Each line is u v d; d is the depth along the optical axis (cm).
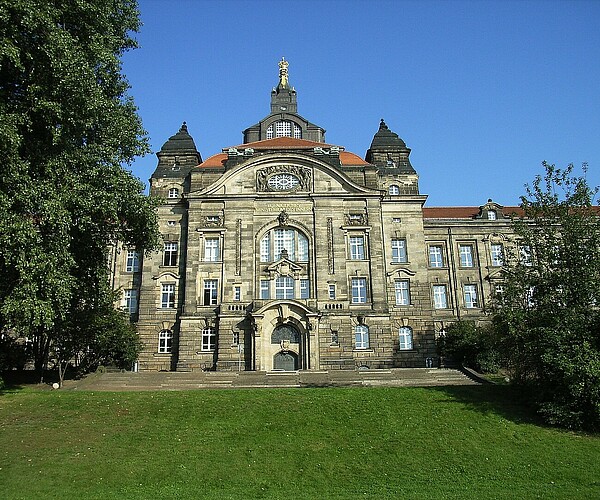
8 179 3300
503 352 4088
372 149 7488
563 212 3972
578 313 3716
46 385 4762
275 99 8938
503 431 3466
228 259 6544
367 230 6656
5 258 3238
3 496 2625
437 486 2811
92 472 2898
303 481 2870
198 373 5303
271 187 6794
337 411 3728
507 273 4078
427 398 3981
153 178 7219
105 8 3981
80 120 3684
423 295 6769
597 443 3331
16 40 3356
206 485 2809
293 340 6178
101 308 4847
